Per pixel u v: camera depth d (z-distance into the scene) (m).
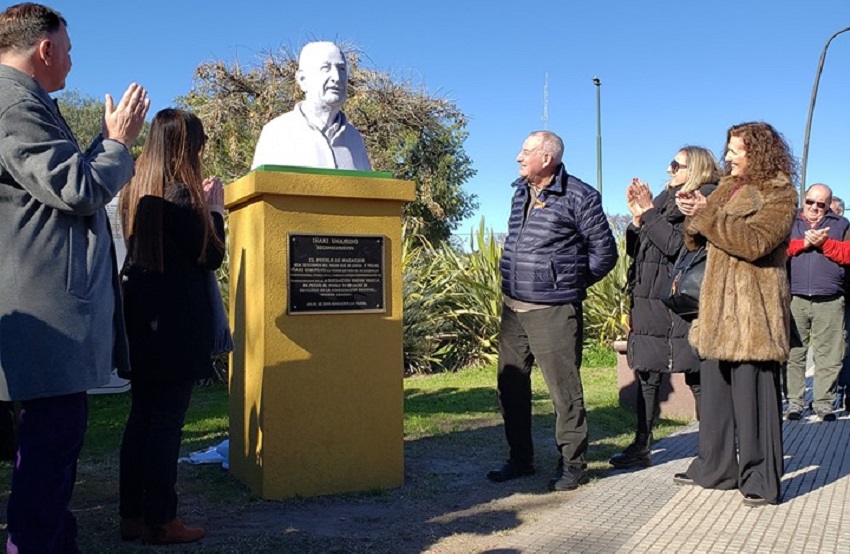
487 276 12.41
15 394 2.65
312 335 4.42
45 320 2.69
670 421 7.08
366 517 4.08
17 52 2.81
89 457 5.53
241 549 3.56
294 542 3.66
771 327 4.30
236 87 19.23
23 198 2.74
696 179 5.20
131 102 2.97
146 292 3.58
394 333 4.66
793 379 7.29
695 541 3.69
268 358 4.31
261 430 4.32
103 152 2.85
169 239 3.60
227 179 18.72
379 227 4.61
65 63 2.94
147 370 3.53
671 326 5.19
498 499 4.46
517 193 4.96
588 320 12.48
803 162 18.25
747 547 3.61
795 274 7.18
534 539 3.72
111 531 3.85
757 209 4.30
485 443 6.00
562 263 4.69
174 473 3.65
